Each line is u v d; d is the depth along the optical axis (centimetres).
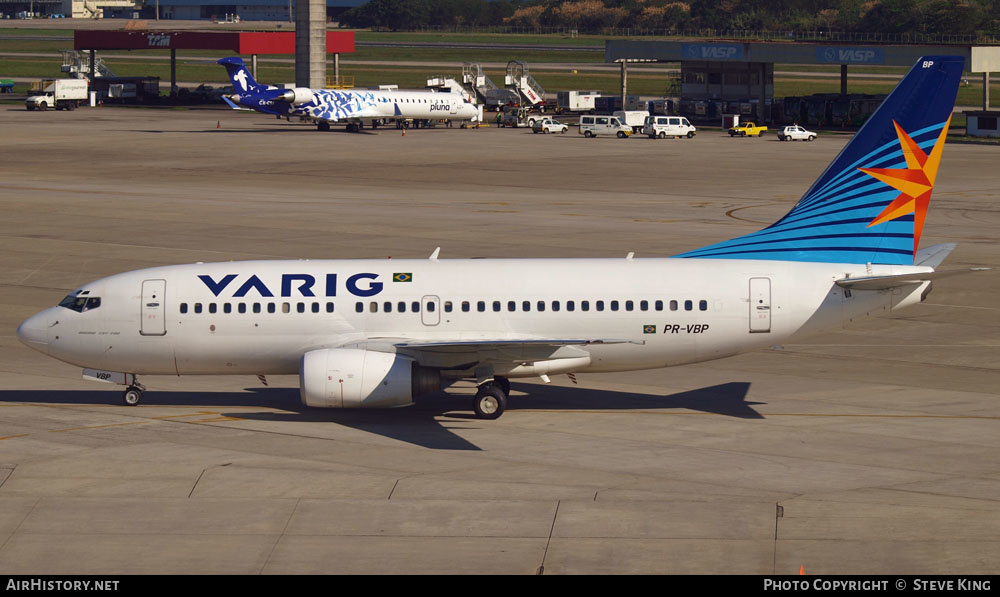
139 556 9344
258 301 13850
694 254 14425
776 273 13862
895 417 13938
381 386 13312
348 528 9962
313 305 13812
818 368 16862
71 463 11819
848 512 10294
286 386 15888
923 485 11112
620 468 11700
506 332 13762
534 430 13338
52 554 9400
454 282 13862
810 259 14088
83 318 13975
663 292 13762
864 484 11144
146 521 10138
